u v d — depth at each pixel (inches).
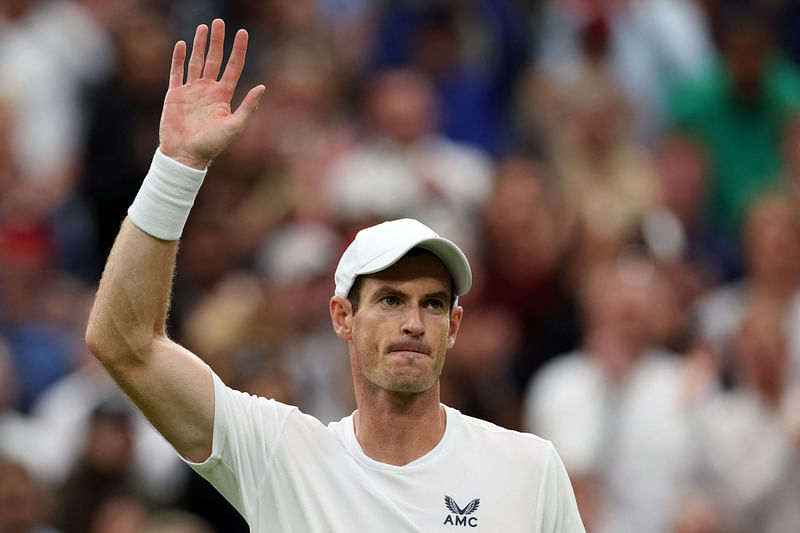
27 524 1380.4
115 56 1975.9
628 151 1975.9
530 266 1699.1
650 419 1430.9
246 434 780.0
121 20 2047.2
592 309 1581.0
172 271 771.4
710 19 2246.6
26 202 1803.6
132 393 767.7
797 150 1991.9
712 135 2004.2
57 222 1829.5
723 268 1855.3
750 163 1995.6
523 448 789.2
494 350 1568.7
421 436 781.3
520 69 2118.6
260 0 2116.1
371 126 1924.2
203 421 771.4
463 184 1838.1
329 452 783.7
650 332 1489.9
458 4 2092.8
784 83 2064.5
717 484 1428.4
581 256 1738.4
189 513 1446.9
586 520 1392.7
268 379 1449.3
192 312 1630.2
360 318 772.0
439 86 2054.6
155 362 763.4
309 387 1512.1
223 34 784.3
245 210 1827.0
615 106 1993.1
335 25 2153.1
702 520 1390.3
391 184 1750.7
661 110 2107.5
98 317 761.6
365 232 780.0
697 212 1925.4
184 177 760.3
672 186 1920.5
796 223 1588.3
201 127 768.3
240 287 1610.5
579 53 2081.7
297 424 789.9
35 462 1478.8
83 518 1418.6
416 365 761.0
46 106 1991.9
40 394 1600.6
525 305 1692.9
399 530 765.9
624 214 1811.0
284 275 1633.9
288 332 1567.4
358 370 781.9
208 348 1503.4
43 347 1630.2
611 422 1439.5
